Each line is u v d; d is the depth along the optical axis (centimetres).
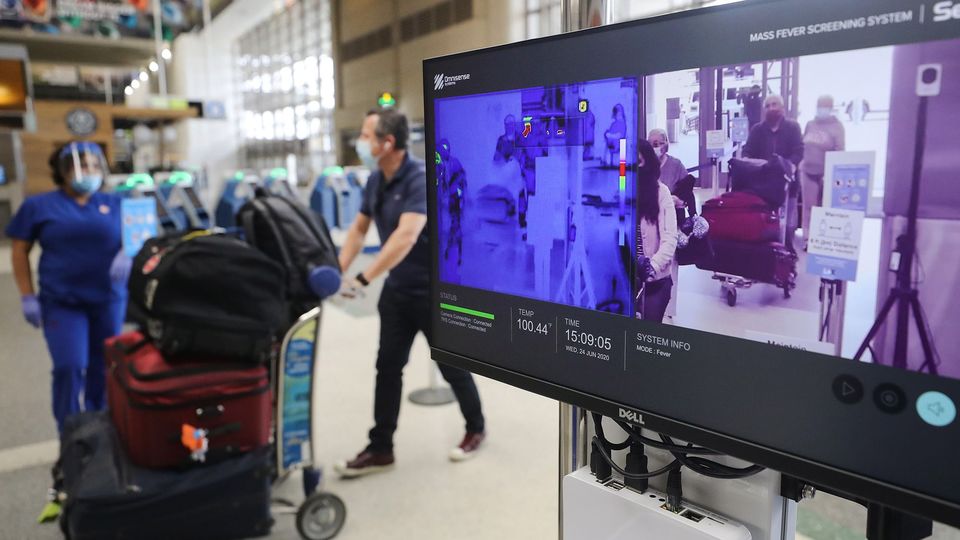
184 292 217
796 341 71
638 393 87
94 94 1992
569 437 116
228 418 222
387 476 295
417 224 274
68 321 289
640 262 84
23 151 1467
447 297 112
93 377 308
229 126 2328
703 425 81
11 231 286
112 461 222
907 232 62
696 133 76
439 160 108
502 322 103
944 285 60
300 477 297
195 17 1781
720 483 96
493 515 261
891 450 65
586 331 92
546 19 1022
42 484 288
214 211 912
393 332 289
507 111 96
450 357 112
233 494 219
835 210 66
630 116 82
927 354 62
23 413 375
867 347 66
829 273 68
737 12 71
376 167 285
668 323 82
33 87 1897
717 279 76
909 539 80
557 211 92
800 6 66
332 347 501
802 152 68
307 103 1956
